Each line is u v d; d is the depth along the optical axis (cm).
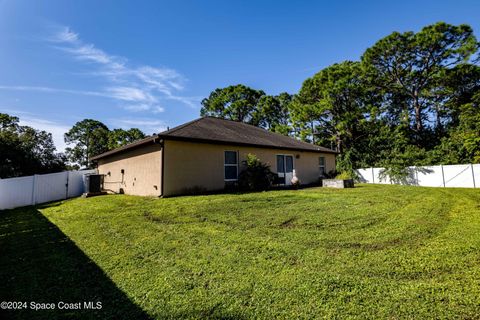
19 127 2280
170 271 303
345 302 228
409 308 214
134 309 229
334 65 2305
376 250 355
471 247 350
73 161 3975
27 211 873
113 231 490
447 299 225
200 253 358
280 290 251
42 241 450
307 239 411
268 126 3597
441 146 1673
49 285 280
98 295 255
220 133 1209
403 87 2223
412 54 2036
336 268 299
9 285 282
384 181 1766
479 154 1343
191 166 1022
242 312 218
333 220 541
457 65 1938
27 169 1839
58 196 1315
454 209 648
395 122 2523
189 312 221
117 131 3981
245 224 517
